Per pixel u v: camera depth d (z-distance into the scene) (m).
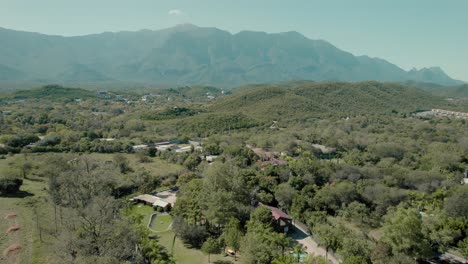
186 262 58.03
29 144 129.25
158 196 92.38
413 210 60.47
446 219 69.88
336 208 82.75
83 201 68.88
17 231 63.12
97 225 54.88
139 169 111.00
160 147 144.88
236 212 69.06
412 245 56.75
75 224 55.31
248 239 55.50
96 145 132.50
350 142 154.25
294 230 74.56
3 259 54.19
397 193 84.31
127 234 53.56
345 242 57.72
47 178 90.38
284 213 77.44
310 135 168.25
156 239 67.00
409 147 144.62
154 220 77.56
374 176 102.81
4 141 124.50
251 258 52.31
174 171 113.62
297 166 104.06
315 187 90.19
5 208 73.00
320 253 63.19
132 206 84.06
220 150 135.25
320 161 120.69
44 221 68.12
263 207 70.06
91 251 49.09
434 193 88.00
